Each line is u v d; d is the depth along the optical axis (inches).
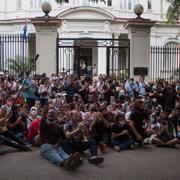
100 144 507.8
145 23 812.0
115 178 388.8
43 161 449.7
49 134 457.7
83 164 441.1
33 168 419.8
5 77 739.4
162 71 1125.1
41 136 460.1
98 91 729.0
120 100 681.6
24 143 507.8
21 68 1073.5
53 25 793.6
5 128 504.7
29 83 682.8
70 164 414.3
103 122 536.4
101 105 565.6
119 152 513.7
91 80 782.5
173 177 395.9
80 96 678.5
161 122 577.0
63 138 468.8
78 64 834.2
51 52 794.2
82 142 470.3
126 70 936.3
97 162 443.5
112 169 423.5
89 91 729.0
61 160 429.4
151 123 588.4
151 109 621.9
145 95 719.1
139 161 463.2
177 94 761.6
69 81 738.8
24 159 458.3
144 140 565.6
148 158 480.4
